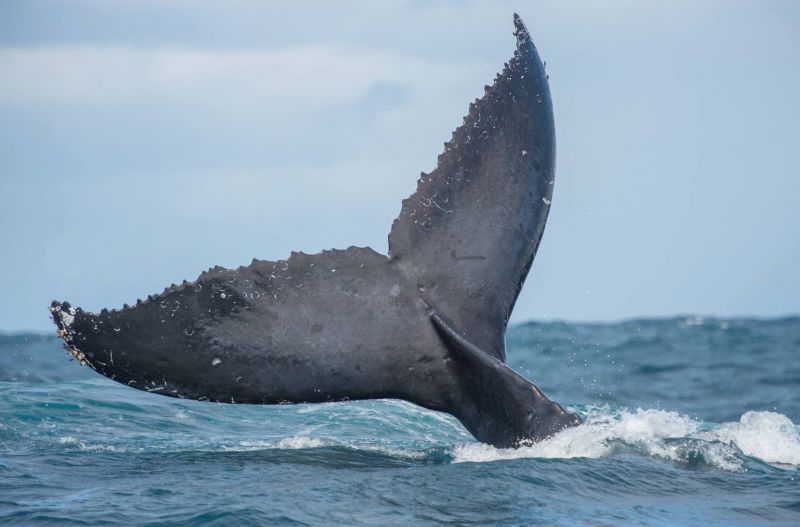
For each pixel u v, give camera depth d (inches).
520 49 1576.0
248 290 1451.8
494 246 1488.7
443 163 1518.2
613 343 6678.2
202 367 1433.3
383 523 1257.4
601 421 1722.4
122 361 1429.6
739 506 1371.8
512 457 1501.0
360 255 1480.1
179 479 1473.9
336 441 1802.4
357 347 1450.5
